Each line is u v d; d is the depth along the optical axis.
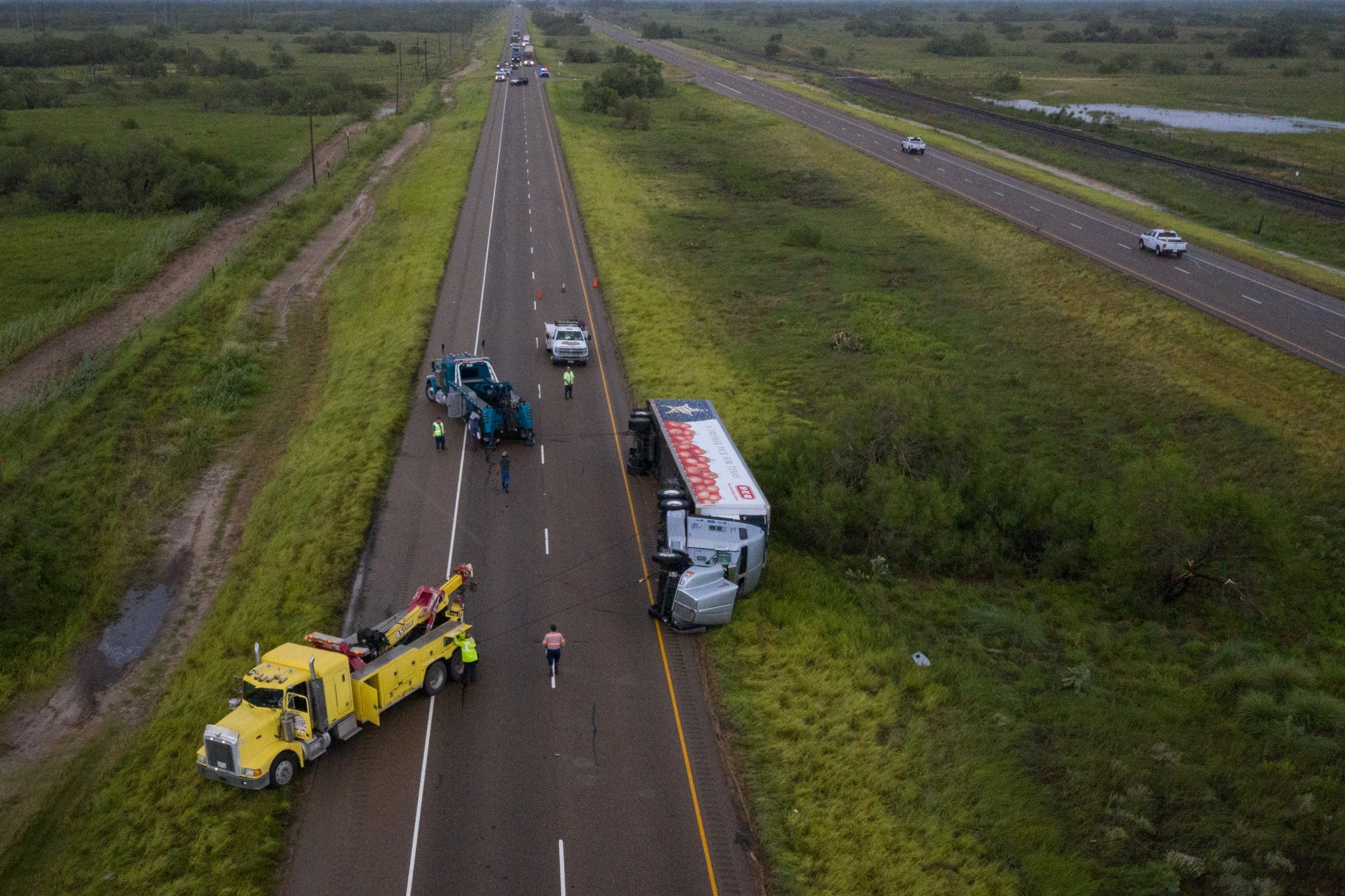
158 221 83.06
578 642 29.78
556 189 91.31
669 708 27.06
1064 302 65.31
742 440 45.16
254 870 21.11
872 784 24.47
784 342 58.97
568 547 35.09
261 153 109.44
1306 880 22.52
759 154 112.56
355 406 46.47
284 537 35.31
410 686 26.20
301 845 21.97
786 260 75.31
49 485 40.28
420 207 82.88
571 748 25.33
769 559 35.31
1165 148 113.12
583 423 46.00
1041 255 72.62
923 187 92.19
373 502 37.47
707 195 94.38
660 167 104.69
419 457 41.78
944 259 75.81
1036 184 94.69
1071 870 22.14
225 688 26.94
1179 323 58.75
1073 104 151.75
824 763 25.05
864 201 93.06
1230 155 107.12
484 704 26.86
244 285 66.69
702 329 60.16
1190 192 93.31
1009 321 63.72
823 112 133.75
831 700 27.58
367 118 134.75
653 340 57.09
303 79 158.88
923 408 41.97
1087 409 51.59
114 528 37.75
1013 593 35.31
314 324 61.78
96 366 52.84
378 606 31.03
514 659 28.81
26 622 32.25
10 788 25.16
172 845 22.00
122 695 28.89
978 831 23.30
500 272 68.12
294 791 23.50
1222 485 39.00
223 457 44.34
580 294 64.88
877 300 66.56
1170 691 29.59
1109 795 24.81
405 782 23.84
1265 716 28.45
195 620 32.78
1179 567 34.75
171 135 115.19
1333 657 32.53
